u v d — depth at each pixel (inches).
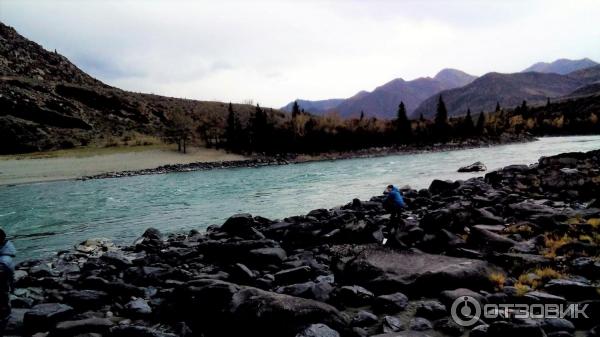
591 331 263.1
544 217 575.8
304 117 4909.0
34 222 1136.2
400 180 1690.5
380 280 392.5
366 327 315.0
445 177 1706.4
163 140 5438.0
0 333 341.7
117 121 6053.2
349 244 601.6
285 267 502.3
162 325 354.3
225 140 5255.9
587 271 371.6
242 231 737.6
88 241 807.1
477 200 800.3
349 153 4458.7
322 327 294.8
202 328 344.2
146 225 1037.8
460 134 5866.1
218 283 375.6
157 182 2326.5
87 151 4296.3
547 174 1005.2
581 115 7239.2
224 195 1588.3
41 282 504.1
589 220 529.0
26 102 4953.3
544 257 420.2
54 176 2797.7
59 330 328.5
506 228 561.9
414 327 300.7
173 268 523.5
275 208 1187.9
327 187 1640.0
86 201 1573.6
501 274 386.6
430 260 425.1
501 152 3321.9
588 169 1104.8
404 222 575.8
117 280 484.7
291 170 2792.8
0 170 3058.6
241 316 324.8
